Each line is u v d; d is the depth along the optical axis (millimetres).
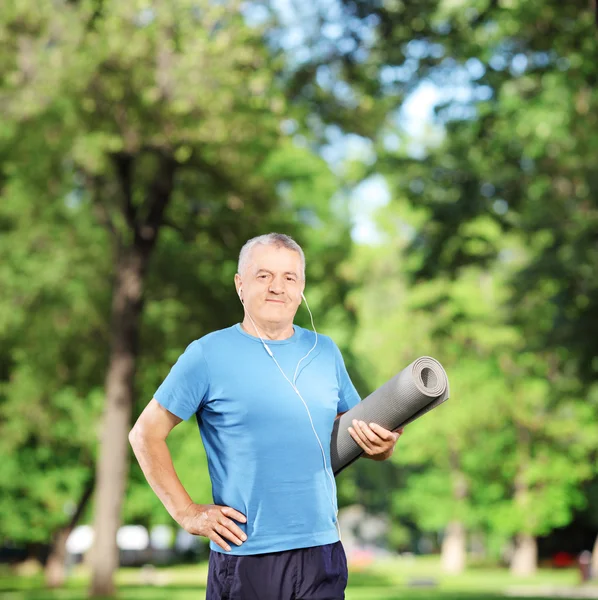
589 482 47594
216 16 16891
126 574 50531
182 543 66250
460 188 18062
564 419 42000
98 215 23938
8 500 34500
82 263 26062
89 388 27484
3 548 56531
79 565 61656
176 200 23516
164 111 17188
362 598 19344
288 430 3602
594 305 19047
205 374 3623
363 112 18234
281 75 17547
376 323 46312
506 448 43875
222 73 16719
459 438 43812
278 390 3627
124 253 23469
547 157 18500
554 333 19469
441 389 3723
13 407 28938
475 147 17672
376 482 52938
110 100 17750
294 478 3588
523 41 15711
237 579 3531
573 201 19125
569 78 15867
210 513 3557
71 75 16859
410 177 18344
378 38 15453
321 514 3621
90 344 26609
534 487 44688
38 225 25500
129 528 62906
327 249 27578
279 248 3754
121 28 16750
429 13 14781
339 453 3820
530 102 16609
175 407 3619
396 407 3729
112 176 23438
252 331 3758
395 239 44719
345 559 3693
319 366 3750
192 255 24531
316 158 28656
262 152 19391
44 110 18172
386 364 44031
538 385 41188
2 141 20234
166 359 25781
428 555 77125
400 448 45344
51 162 21297
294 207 28156
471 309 40281
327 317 30141
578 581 36594
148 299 24703
